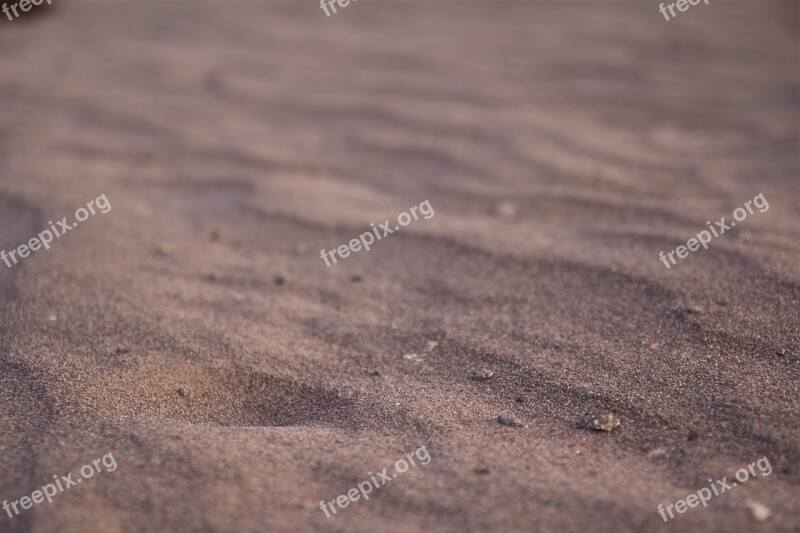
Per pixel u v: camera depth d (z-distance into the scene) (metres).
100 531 1.57
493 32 6.72
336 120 4.79
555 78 5.53
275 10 7.55
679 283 2.57
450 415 2.03
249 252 3.14
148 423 1.96
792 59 5.88
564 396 2.09
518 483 1.72
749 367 2.13
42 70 5.63
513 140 4.35
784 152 4.01
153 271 2.86
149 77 5.55
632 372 2.16
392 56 6.07
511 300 2.64
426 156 4.21
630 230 3.07
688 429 1.91
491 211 3.47
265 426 2.04
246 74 5.65
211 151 4.26
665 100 5.05
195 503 1.65
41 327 2.41
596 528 1.58
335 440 1.92
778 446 1.80
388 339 2.47
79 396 2.06
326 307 2.70
